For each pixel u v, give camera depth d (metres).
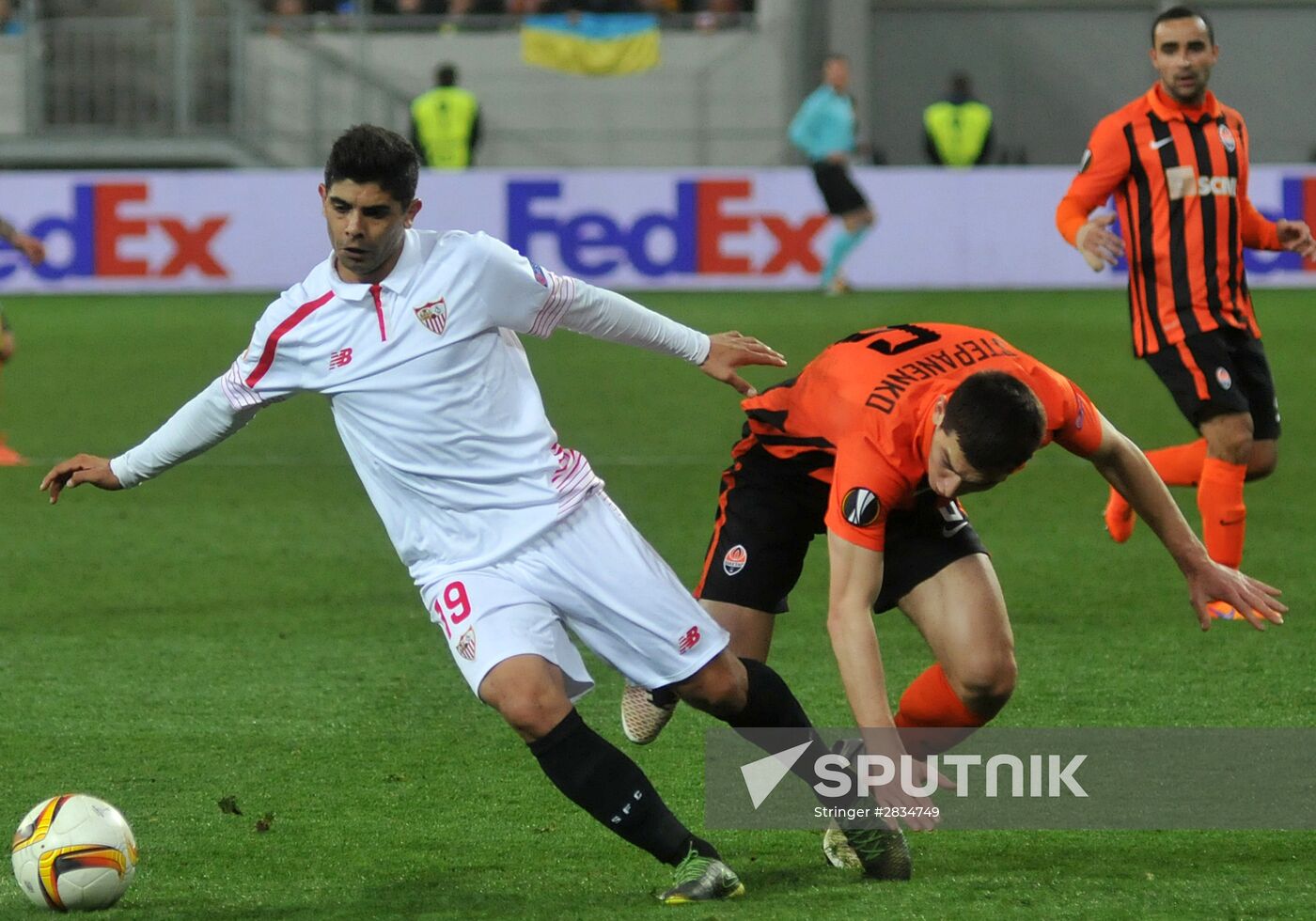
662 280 57.88
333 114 67.38
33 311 54.78
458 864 13.63
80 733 17.38
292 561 25.72
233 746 16.94
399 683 19.22
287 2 67.94
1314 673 19.09
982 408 11.73
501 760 16.47
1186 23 21.28
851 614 12.59
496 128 68.25
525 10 68.50
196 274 58.50
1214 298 21.53
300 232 58.09
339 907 12.66
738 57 67.69
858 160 68.19
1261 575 24.06
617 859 13.73
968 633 13.67
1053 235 57.28
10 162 66.19
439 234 12.40
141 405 39.88
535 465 12.52
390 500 12.72
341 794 15.46
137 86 66.25
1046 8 77.25
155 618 22.28
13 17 67.12
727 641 12.88
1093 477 31.67
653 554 12.79
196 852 13.94
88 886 12.48
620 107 68.06
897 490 12.66
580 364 45.66
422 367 12.25
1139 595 22.98
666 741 17.05
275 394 12.65
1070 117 78.12
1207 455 21.86
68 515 29.12
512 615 12.38
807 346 45.44
